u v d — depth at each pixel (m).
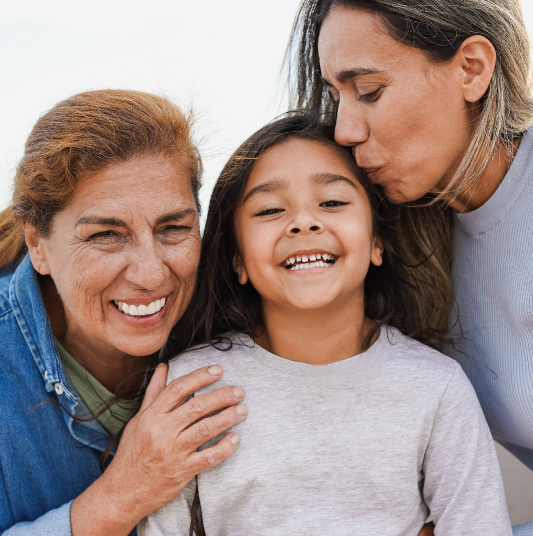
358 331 1.71
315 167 1.62
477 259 1.79
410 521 1.61
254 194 1.63
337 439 1.58
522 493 2.40
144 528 1.62
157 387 1.67
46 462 1.71
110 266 1.47
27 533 1.56
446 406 1.61
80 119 1.46
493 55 1.55
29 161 1.50
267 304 1.69
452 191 1.74
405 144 1.59
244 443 1.59
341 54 1.57
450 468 1.60
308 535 1.55
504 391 1.75
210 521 1.59
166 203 1.48
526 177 1.65
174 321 1.64
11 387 1.67
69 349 1.78
